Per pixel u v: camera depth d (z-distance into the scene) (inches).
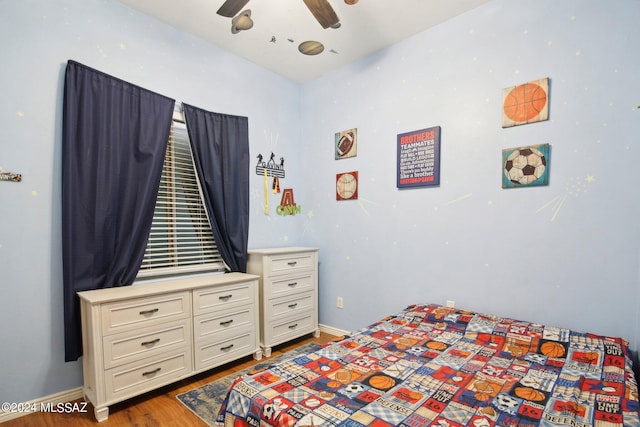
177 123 101.0
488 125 88.5
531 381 54.3
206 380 89.7
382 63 111.1
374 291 114.6
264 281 107.3
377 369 59.4
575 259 75.9
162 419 71.3
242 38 104.7
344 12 90.4
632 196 69.1
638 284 67.7
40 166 75.1
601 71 72.4
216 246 109.1
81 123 78.0
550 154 78.9
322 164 130.9
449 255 96.3
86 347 75.5
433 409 46.2
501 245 86.7
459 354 66.3
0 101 70.1
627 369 57.3
